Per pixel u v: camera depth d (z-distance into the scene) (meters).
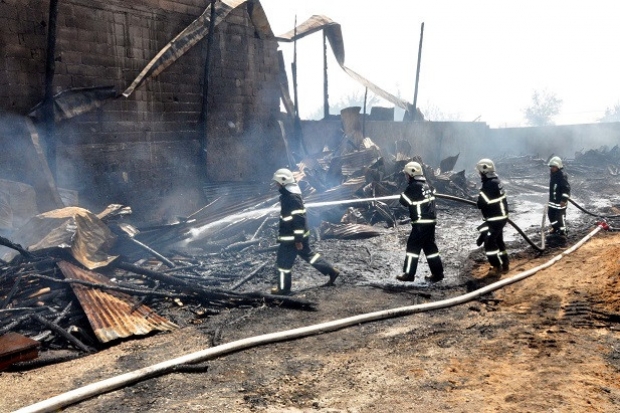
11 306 6.05
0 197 8.30
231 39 15.35
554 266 8.01
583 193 18.23
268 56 16.88
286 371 4.44
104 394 3.96
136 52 12.56
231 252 9.50
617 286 6.11
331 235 11.35
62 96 10.87
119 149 12.13
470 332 5.37
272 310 6.36
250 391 4.04
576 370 4.20
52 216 7.74
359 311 6.25
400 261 9.10
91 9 11.45
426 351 4.87
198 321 6.07
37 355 4.89
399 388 4.05
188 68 13.98
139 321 5.81
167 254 9.03
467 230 12.15
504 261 8.04
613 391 3.79
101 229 8.06
